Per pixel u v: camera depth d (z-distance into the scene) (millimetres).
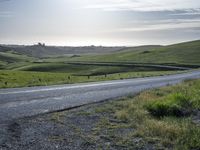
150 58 164125
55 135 11539
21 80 52125
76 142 10797
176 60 148250
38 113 15320
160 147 10695
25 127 12391
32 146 10008
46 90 26156
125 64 137750
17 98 20203
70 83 36688
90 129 12836
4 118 13648
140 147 10602
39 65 165250
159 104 17141
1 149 9453
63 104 18672
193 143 11008
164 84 36094
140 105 18656
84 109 17406
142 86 33031
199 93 23906
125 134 12242
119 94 24969
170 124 13664
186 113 16875
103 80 44156
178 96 20078
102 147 10398
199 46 194375
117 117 15500
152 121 14086
